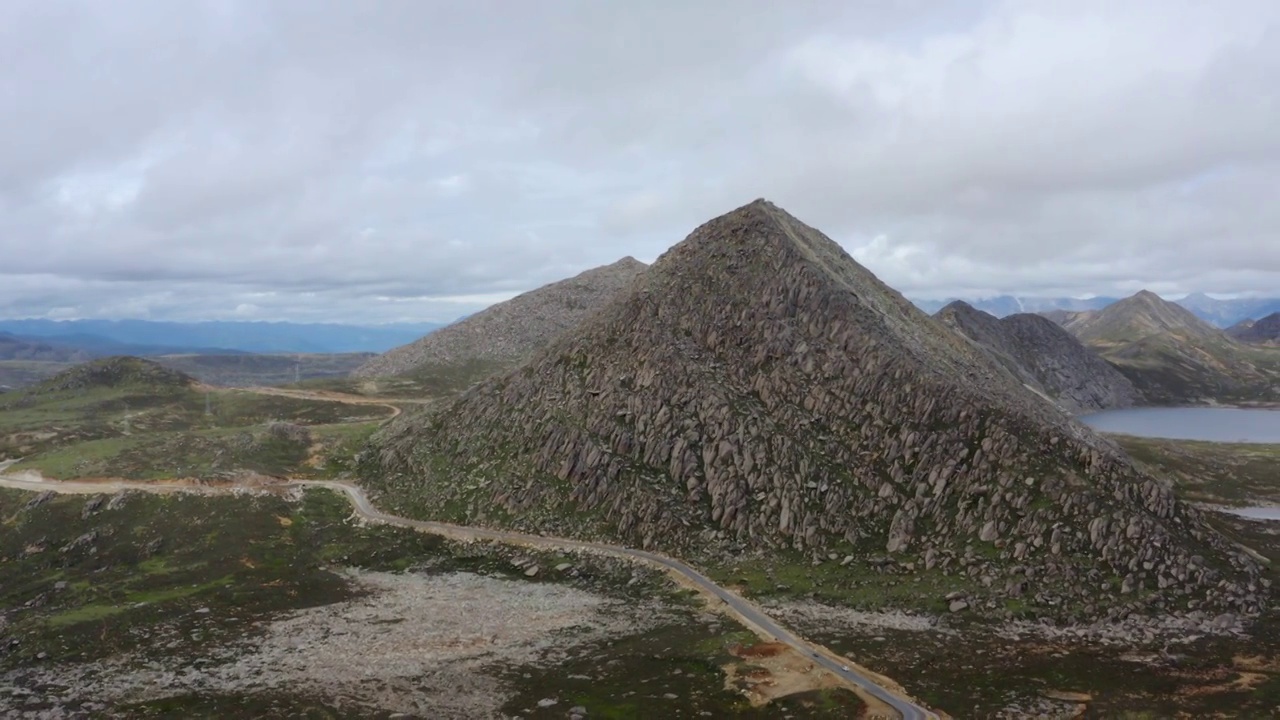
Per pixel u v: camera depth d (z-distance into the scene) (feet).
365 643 340.39
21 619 365.81
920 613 362.12
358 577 433.89
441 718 267.18
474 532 487.20
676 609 373.81
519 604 388.37
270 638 346.13
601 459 499.92
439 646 336.49
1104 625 349.82
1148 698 282.15
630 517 462.60
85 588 406.21
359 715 268.82
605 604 385.50
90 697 286.46
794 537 431.02
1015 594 372.38
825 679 294.05
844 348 520.42
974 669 306.14
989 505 421.59
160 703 279.69
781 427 488.85
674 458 486.38
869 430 477.77
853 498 444.96
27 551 453.17
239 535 480.23
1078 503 412.36
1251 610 362.53
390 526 504.43
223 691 290.56
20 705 279.90
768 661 311.47
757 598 381.60
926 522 426.51
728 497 457.27
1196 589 375.04
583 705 276.00
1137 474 435.94
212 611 378.32
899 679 295.69
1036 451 443.32
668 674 302.45
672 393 520.42
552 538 466.70
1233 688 290.76
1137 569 383.65
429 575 435.94
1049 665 310.65
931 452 454.81
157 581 417.69
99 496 505.25
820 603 374.63
